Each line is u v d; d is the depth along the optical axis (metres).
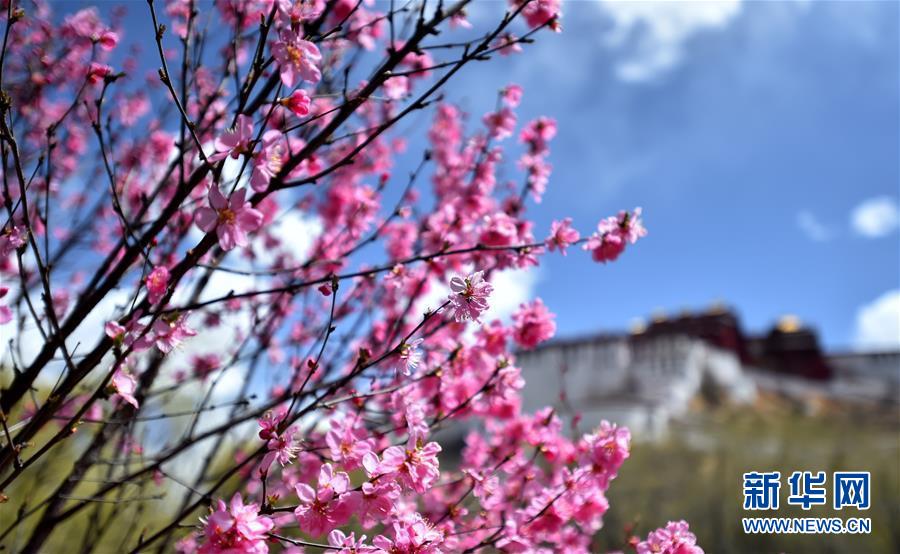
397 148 3.74
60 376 1.70
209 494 1.75
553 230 2.30
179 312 1.74
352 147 3.29
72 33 3.01
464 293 1.74
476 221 2.97
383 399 2.50
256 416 2.07
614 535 6.89
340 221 3.43
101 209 3.21
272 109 1.56
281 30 1.61
